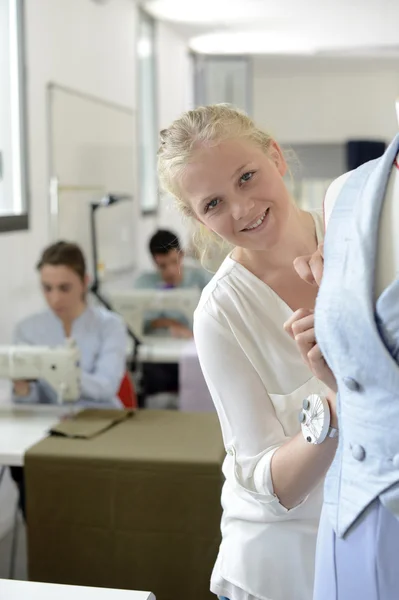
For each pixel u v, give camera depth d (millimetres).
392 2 5477
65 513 2055
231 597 1295
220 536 1969
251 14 5816
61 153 3896
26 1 3467
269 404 1218
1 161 3297
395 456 832
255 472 1187
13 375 2475
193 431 2242
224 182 1100
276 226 1134
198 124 1111
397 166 857
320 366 950
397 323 808
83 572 2055
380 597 878
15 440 2236
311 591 1224
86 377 2674
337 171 9203
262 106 9195
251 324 1215
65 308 2838
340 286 859
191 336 4039
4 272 3213
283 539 1230
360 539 896
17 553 2928
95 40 4512
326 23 6211
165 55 6316
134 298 3988
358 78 8977
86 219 4188
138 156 5488
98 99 4523
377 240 850
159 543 2006
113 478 2016
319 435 1051
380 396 833
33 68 3553
